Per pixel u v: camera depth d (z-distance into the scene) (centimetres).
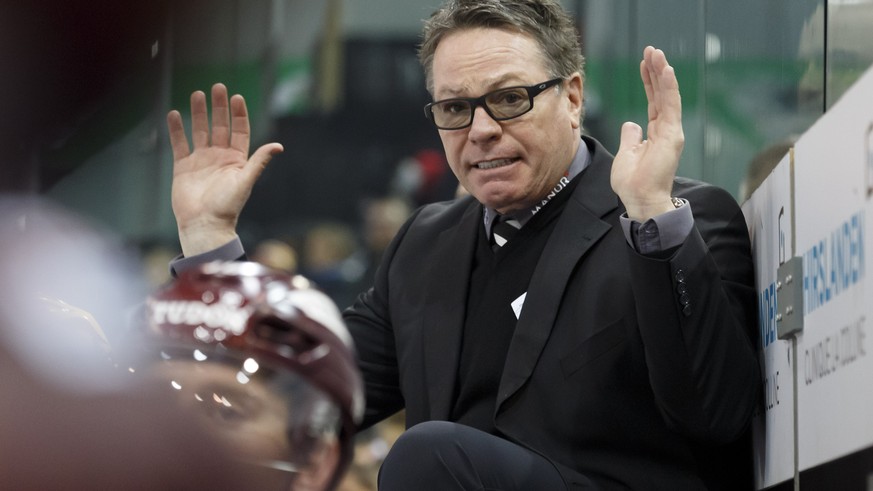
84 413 84
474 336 349
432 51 364
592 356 320
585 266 334
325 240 1175
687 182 357
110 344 197
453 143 351
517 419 327
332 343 126
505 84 342
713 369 297
